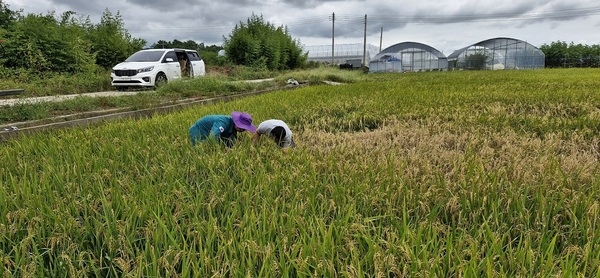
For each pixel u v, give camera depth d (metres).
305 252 2.12
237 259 2.09
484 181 3.20
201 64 18.38
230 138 4.89
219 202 2.90
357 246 2.31
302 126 6.75
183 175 3.44
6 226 2.48
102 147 4.50
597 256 2.03
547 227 2.54
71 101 9.20
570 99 9.63
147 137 4.99
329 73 24.78
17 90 7.94
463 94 11.31
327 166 3.74
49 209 2.59
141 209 2.63
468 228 2.62
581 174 3.42
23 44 15.02
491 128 5.96
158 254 2.19
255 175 3.42
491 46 48.88
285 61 38.25
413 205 2.87
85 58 17.03
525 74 27.03
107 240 2.33
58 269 2.17
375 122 7.29
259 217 2.55
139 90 13.91
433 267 1.91
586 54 58.09
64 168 3.64
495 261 2.19
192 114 7.10
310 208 2.77
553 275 1.92
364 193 3.05
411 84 17.22
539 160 3.91
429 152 4.51
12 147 4.91
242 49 33.88
